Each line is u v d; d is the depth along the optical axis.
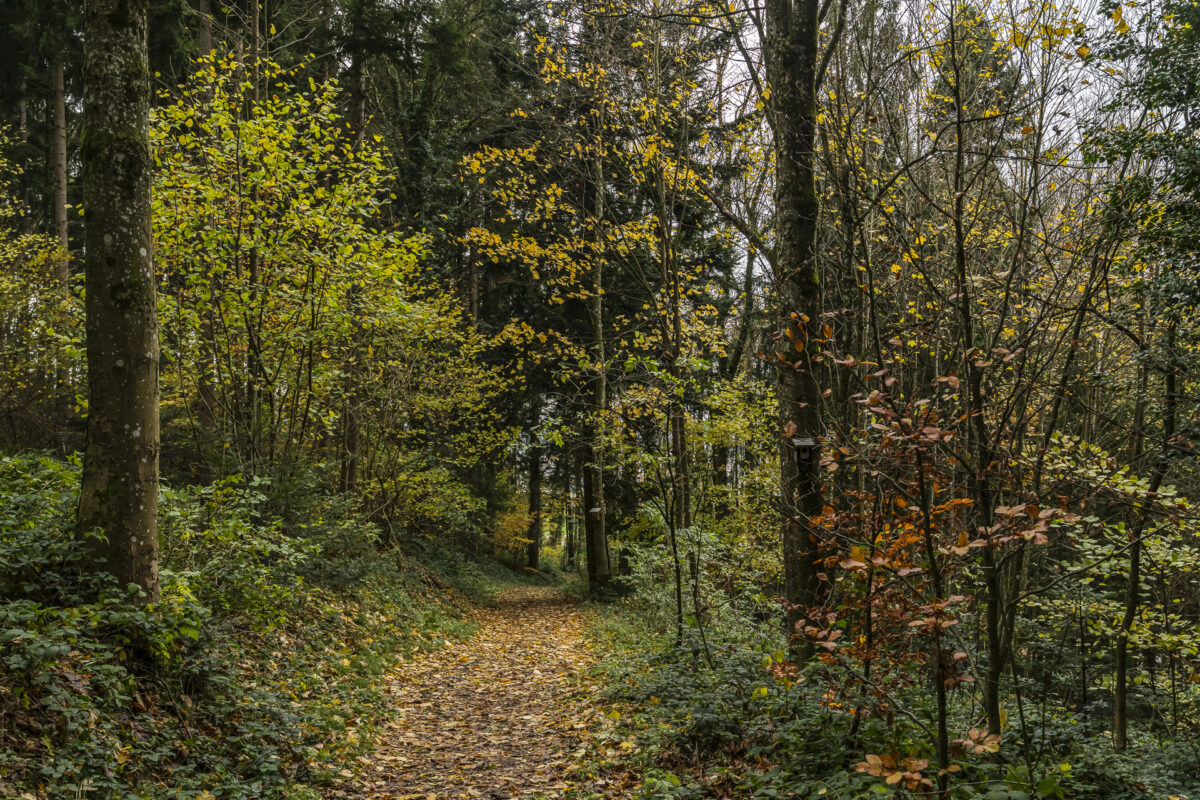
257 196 9.34
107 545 5.27
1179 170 5.88
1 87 17.94
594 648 11.43
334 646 8.44
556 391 19.38
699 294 16.19
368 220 13.95
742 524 12.34
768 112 7.45
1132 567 9.00
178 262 9.12
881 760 3.30
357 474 14.86
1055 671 10.45
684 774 5.18
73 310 8.55
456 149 18.56
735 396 12.63
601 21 11.46
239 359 9.75
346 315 9.72
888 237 5.72
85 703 4.24
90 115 5.38
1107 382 7.51
